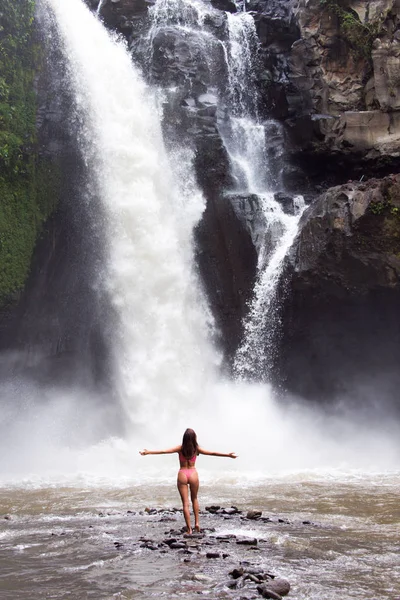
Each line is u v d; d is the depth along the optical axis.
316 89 27.22
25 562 7.41
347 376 24.70
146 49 26.88
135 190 24.17
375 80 26.30
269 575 6.47
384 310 22.41
